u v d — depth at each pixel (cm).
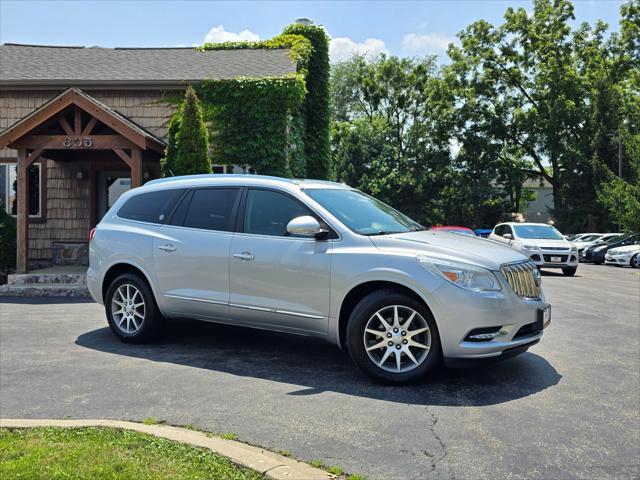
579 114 4000
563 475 339
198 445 361
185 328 768
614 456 366
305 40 1948
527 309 517
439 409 451
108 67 1612
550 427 415
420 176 4731
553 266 1817
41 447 352
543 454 368
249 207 617
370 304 518
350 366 579
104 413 437
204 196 654
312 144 2081
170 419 424
